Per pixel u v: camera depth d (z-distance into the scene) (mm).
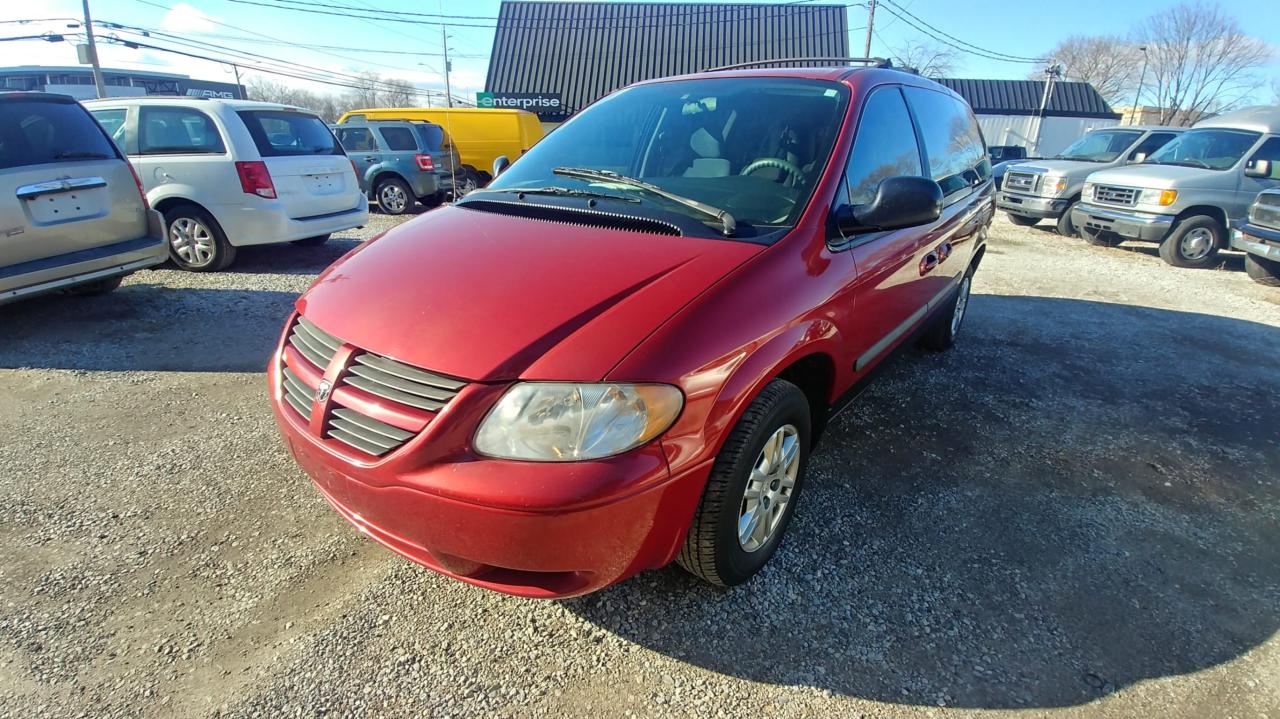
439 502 1779
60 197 4719
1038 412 3980
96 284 5688
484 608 2291
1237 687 2059
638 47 32531
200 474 3055
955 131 4258
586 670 2062
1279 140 8688
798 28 32469
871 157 2938
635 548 1891
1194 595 2461
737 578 2312
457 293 2031
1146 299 6902
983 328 5680
